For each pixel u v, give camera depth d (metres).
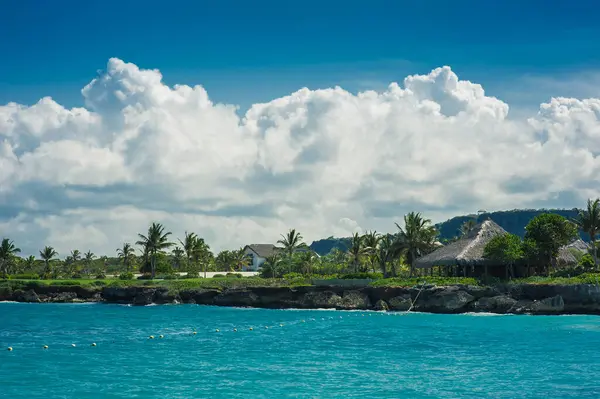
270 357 43.78
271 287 96.31
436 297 80.38
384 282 90.31
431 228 105.38
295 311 88.88
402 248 103.31
